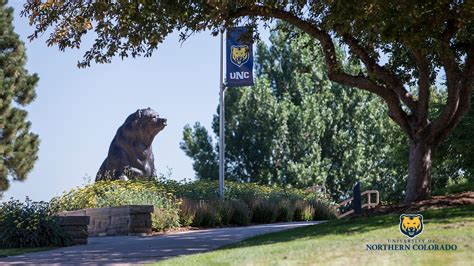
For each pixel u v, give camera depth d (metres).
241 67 38.78
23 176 65.06
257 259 15.92
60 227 26.23
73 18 27.95
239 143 73.88
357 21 24.62
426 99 25.83
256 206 38.97
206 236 27.06
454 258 14.39
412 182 25.92
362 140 75.06
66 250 23.75
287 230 24.34
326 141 74.94
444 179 61.53
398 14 23.27
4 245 25.45
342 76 27.00
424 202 24.25
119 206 31.39
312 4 27.14
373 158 75.12
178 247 22.89
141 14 26.28
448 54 24.72
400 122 26.50
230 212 36.44
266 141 72.12
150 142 47.91
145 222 31.19
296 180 70.31
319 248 16.73
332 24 24.91
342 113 74.81
